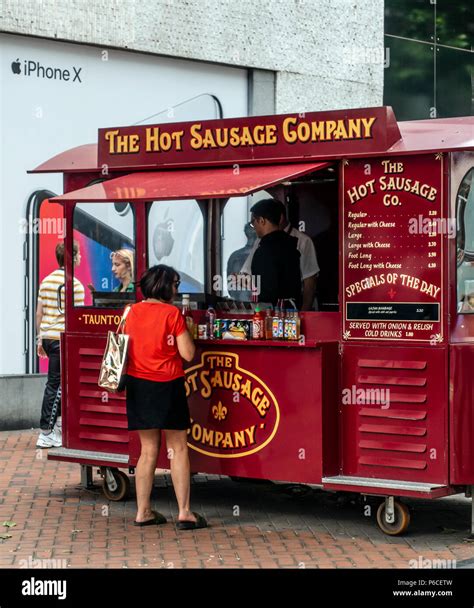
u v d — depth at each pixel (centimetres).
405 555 960
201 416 1062
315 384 1010
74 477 1209
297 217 1108
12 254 1418
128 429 1030
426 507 1112
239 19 1614
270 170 1031
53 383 1313
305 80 1694
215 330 1062
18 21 1402
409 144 992
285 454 1024
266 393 1032
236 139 1060
